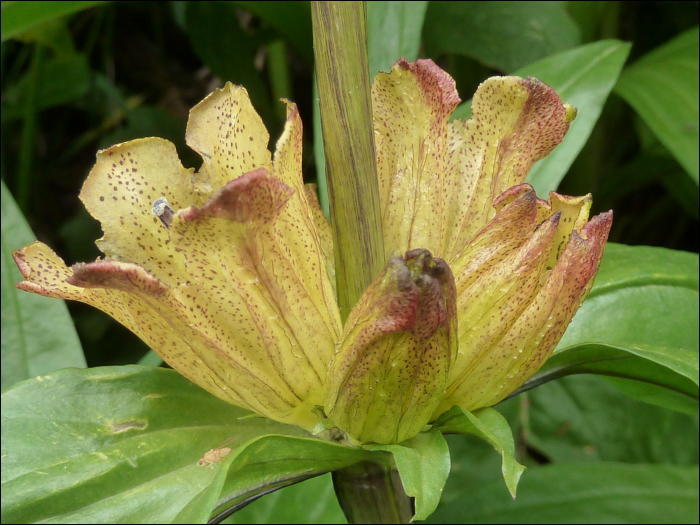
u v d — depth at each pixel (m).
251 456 0.13
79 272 0.12
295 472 0.14
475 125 0.15
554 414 0.26
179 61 0.37
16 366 0.17
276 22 0.26
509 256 0.14
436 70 0.14
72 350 0.18
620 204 0.30
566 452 0.25
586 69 0.20
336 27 0.13
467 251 0.14
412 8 0.20
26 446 0.14
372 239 0.14
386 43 0.20
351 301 0.14
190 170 0.14
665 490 0.21
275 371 0.14
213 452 0.14
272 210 0.13
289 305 0.13
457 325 0.13
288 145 0.13
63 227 0.32
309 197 0.15
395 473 0.15
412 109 0.15
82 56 0.32
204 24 0.29
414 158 0.15
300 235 0.14
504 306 0.14
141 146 0.13
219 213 0.12
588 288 0.14
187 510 0.13
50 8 0.20
